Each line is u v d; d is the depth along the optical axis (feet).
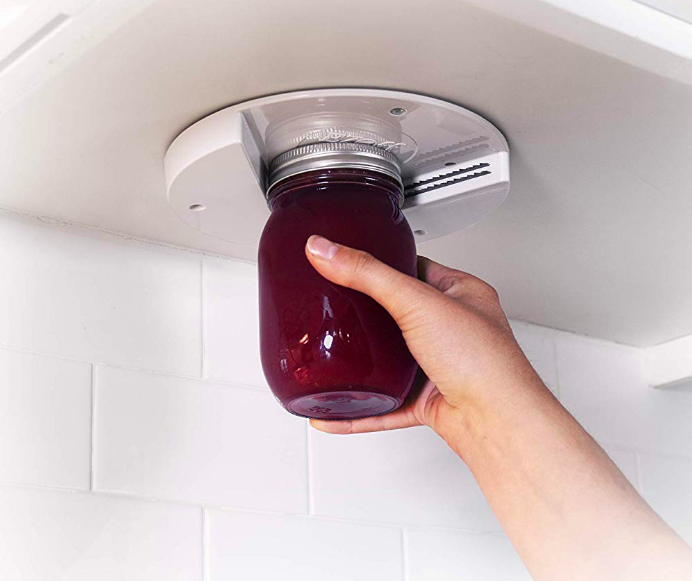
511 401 2.23
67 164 2.51
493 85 2.20
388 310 2.15
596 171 2.64
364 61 2.09
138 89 2.16
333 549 3.14
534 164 2.60
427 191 2.53
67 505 2.66
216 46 2.00
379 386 2.12
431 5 1.90
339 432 2.68
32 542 2.58
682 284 3.53
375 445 3.37
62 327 2.80
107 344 2.87
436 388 2.54
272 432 3.13
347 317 2.10
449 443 2.46
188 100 2.21
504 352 2.26
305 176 2.25
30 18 1.89
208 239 3.04
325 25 1.95
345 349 2.09
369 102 2.21
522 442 2.20
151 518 2.79
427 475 3.46
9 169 2.52
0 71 2.07
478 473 2.32
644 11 2.05
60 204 2.75
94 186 2.64
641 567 2.02
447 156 2.45
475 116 2.30
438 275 2.58
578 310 3.82
